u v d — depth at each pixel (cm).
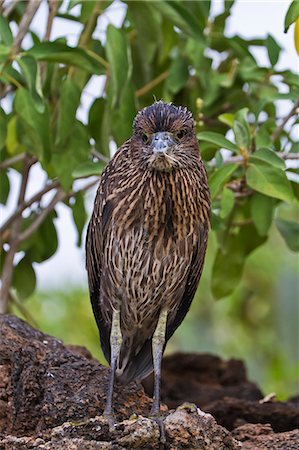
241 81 1464
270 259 2092
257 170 1208
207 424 994
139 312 1152
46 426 1041
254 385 1467
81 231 1413
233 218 1388
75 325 1947
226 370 1503
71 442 973
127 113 1329
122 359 1181
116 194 1124
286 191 1200
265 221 1315
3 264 1501
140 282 1133
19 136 1338
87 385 1057
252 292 2095
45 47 1244
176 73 1429
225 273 1423
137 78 1471
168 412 1076
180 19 1299
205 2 1438
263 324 2088
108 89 1334
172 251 1128
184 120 1112
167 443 976
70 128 1304
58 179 1326
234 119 1248
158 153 1084
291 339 2073
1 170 1436
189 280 1176
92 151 1338
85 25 1369
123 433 982
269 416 1251
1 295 1411
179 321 1198
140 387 1086
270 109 1430
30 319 1487
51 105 1378
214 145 1261
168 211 1114
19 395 1067
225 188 1245
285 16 1153
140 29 1382
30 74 1227
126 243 1124
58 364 1072
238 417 1256
